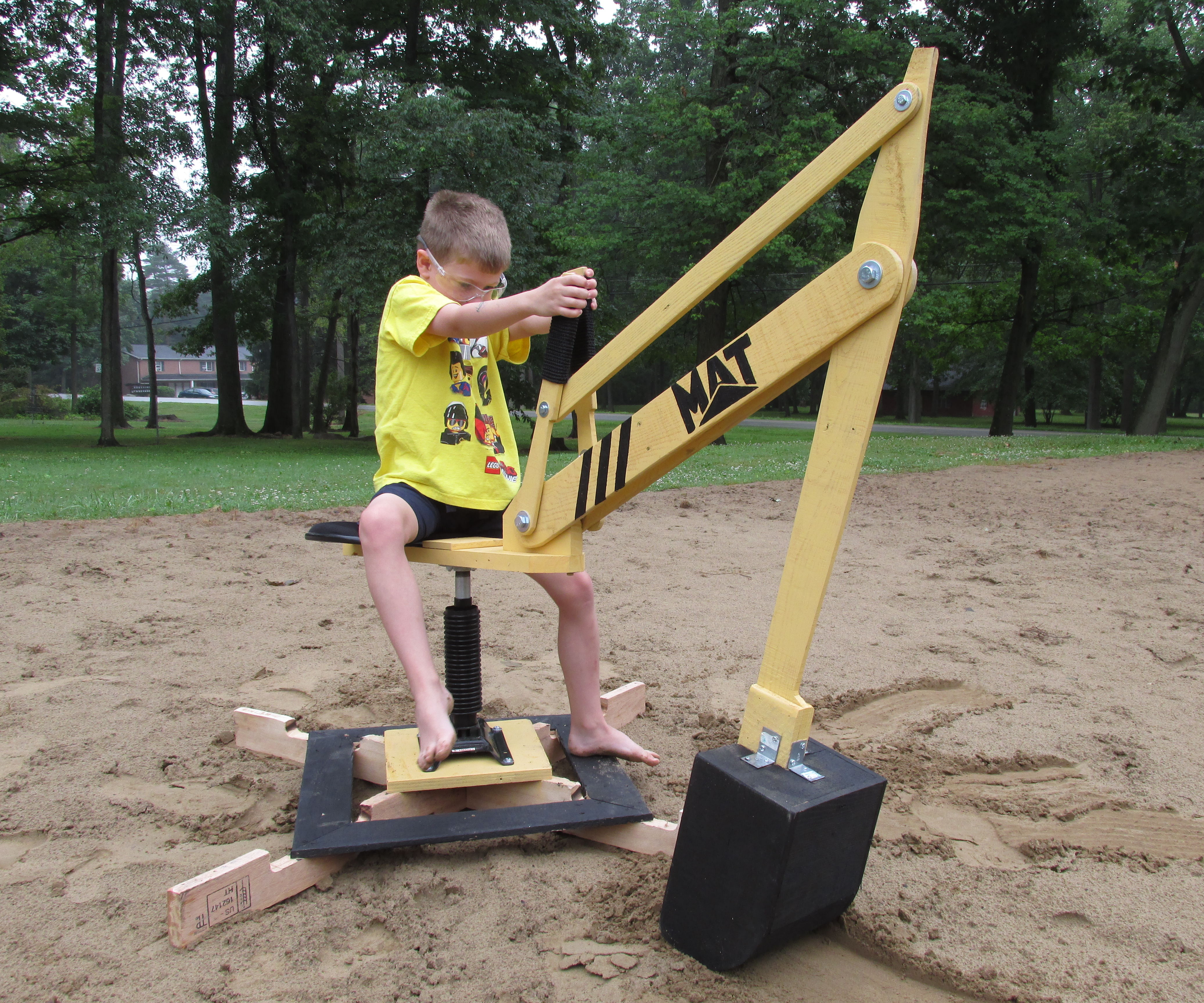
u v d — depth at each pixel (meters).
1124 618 4.20
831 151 1.52
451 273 2.14
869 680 3.28
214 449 18.62
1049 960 1.65
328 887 1.86
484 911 1.77
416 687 1.98
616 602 4.48
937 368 26.38
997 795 2.36
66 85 17.47
